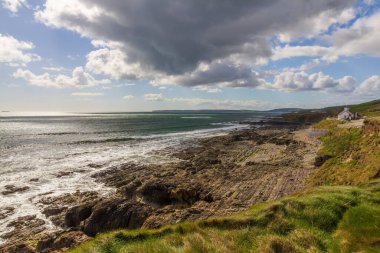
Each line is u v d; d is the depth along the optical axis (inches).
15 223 1081.4
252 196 1211.9
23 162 2175.2
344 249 450.9
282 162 1915.6
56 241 813.2
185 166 1920.5
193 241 479.8
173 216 927.7
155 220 908.0
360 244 458.0
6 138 3759.8
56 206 1233.4
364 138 1552.7
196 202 1135.0
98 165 2069.4
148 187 1218.6
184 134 4416.8
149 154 2549.2
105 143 3297.2
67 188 1524.4
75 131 4899.1
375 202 631.2
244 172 1668.3
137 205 1012.5
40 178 1713.8
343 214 578.9
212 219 587.5
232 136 3565.5
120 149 2847.0
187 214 932.6
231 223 569.3
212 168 1820.9
